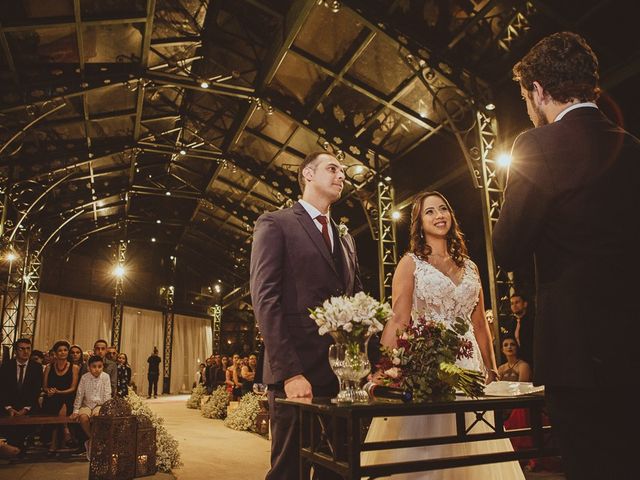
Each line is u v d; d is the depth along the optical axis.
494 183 7.86
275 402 2.17
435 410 1.70
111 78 10.25
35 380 7.37
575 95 1.38
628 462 1.13
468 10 7.25
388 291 10.94
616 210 1.22
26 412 6.99
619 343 1.15
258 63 10.30
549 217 1.30
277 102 10.75
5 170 12.42
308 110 10.74
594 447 1.17
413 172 10.84
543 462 4.90
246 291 21.38
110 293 21.09
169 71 10.91
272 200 15.86
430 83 8.57
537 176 1.32
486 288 9.88
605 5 6.12
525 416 4.99
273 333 2.13
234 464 6.19
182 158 15.25
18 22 8.42
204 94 11.92
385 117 10.27
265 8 8.84
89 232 18.95
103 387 6.89
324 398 2.02
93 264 20.47
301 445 1.92
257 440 8.36
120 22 8.98
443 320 2.69
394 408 1.64
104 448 5.26
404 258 2.87
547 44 1.43
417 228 2.91
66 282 19.09
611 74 6.30
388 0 7.68
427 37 7.87
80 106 11.31
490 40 7.55
